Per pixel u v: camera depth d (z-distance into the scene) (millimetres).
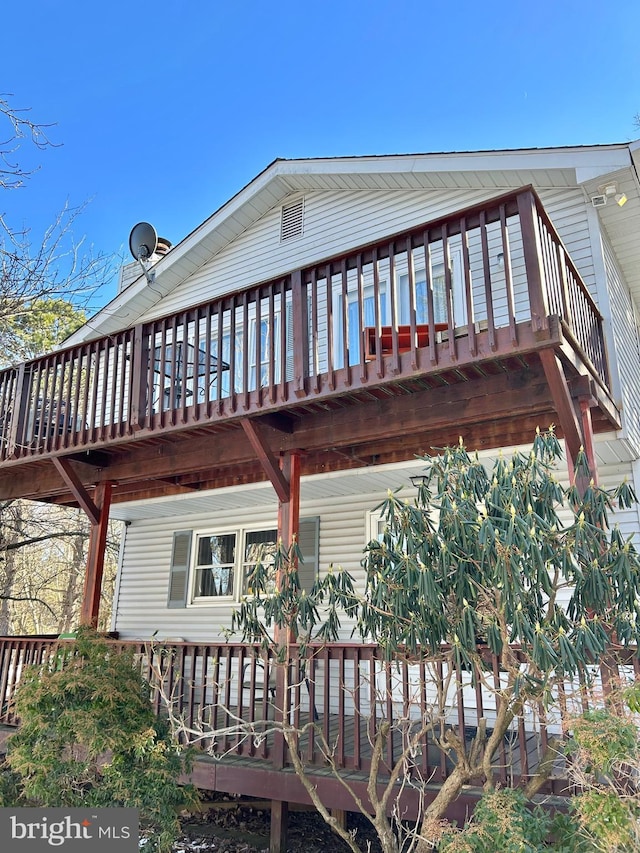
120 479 6801
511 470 3414
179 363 7578
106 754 4871
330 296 4902
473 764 3471
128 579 9758
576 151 6422
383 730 3760
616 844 2412
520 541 3020
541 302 3875
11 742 4254
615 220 6770
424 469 6457
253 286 5348
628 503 3691
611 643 3496
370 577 3711
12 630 20938
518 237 6777
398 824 3531
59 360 6805
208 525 9156
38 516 15078
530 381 4426
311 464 6645
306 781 3926
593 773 2812
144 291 9531
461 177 7215
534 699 3252
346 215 8234
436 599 3148
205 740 5254
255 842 5320
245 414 5164
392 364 4480
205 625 8734
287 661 4449
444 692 3590
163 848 3820
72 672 4312
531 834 2791
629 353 7215
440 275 7277
